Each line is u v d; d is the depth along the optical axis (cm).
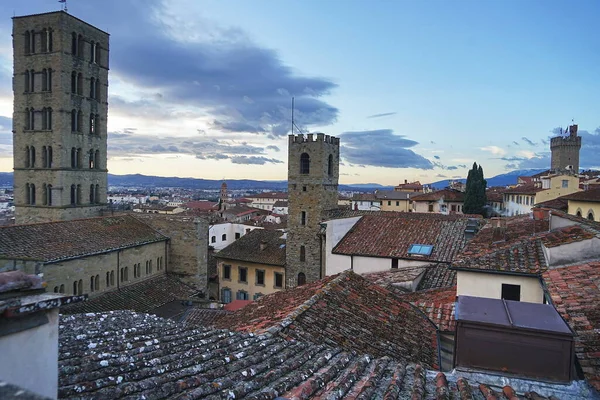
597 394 1020
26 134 6719
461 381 1058
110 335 1343
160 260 5650
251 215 16525
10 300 655
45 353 693
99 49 7275
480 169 10825
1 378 621
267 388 930
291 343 1345
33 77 6644
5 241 3919
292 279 6438
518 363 1095
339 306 1847
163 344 1237
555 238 2392
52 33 6506
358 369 1136
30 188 6744
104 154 7425
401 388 1034
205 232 5834
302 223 6406
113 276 4812
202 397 854
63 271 4125
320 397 917
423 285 3525
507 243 2630
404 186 17600
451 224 4766
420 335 1869
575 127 14638
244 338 1368
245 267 6688
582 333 1346
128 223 5553
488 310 1223
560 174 9238
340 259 4641
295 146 6425
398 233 4775
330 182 6612
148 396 830
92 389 840
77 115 6856
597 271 1905
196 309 3338
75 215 6775
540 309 1238
